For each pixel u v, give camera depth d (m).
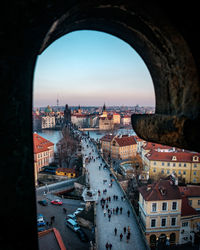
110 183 36.69
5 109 1.24
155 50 2.24
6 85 1.23
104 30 2.73
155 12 1.66
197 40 1.62
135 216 23.98
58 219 30.05
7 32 1.17
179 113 1.97
